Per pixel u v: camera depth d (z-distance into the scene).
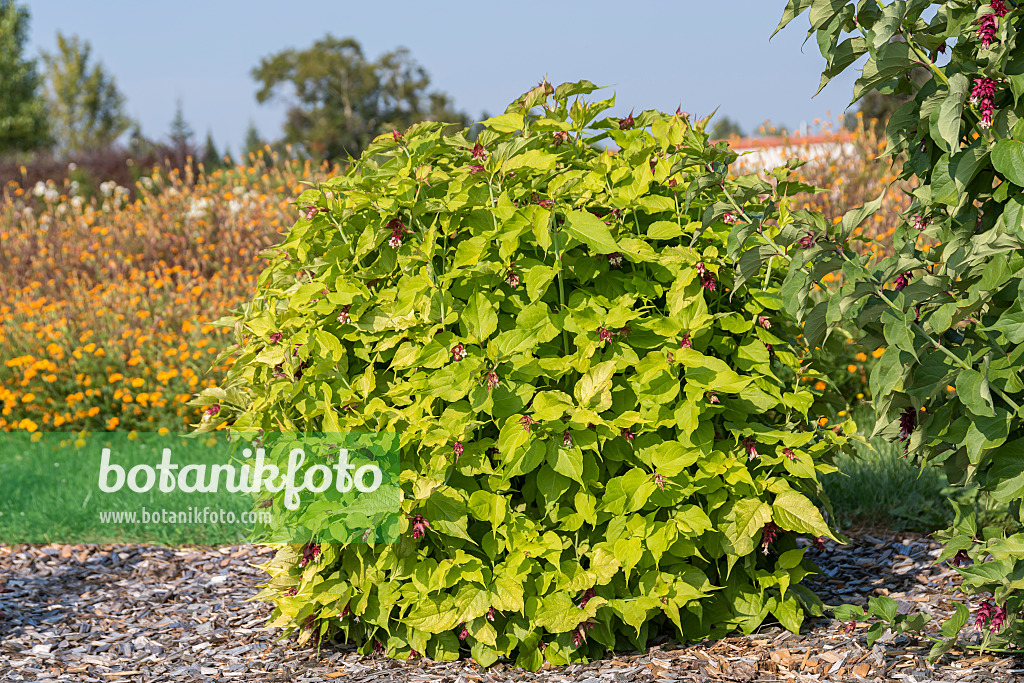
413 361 2.76
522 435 2.65
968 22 2.14
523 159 2.85
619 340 2.86
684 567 2.87
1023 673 2.56
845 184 8.98
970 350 2.22
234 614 3.75
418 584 2.79
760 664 2.77
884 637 2.92
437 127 3.13
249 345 3.30
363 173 3.19
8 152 28.81
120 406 7.15
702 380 2.78
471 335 2.72
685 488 2.79
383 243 2.97
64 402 7.16
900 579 3.68
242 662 3.12
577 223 2.73
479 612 2.77
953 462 2.41
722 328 2.90
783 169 3.03
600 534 2.86
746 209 3.10
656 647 2.96
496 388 2.72
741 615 3.02
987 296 2.11
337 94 47.81
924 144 2.36
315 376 2.94
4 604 3.90
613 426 2.69
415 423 2.68
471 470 2.78
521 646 2.85
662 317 2.82
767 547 2.89
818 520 2.77
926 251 2.37
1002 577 2.30
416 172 2.93
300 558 3.06
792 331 3.06
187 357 7.21
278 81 48.72
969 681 2.53
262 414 3.08
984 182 2.33
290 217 10.45
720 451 2.81
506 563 2.78
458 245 2.77
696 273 2.82
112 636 3.49
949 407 2.28
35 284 9.27
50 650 3.33
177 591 4.11
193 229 10.69
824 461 3.35
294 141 47.22
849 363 6.38
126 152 20.70
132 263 10.27
